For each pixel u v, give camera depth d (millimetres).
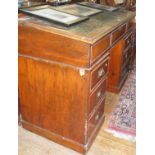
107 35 1300
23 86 1472
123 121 1818
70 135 1441
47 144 1520
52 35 1166
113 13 1827
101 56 1304
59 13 1412
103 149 1499
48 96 1392
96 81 1319
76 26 1257
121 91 2324
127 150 1504
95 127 1555
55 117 1438
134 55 2801
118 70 2168
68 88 1280
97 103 1467
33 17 1299
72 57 1165
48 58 1255
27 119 1593
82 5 1911
